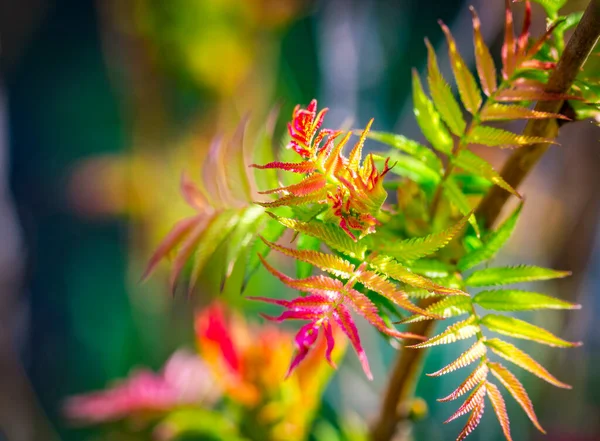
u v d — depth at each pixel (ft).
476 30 1.99
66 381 9.79
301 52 8.81
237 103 5.79
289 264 4.64
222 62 5.58
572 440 5.49
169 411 2.75
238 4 5.43
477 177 2.12
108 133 13.30
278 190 1.86
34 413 6.49
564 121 2.02
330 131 1.86
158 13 5.38
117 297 11.03
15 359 6.71
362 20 8.92
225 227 2.08
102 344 10.37
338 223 1.90
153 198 6.03
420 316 1.88
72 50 13.50
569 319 5.17
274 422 2.58
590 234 4.99
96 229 11.71
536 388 5.45
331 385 4.76
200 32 5.44
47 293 11.37
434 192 2.09
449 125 2.02
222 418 2.68
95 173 8.22
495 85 1.99
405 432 2.51
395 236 2.03
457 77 2.00
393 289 1.82
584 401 6.04
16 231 8.68
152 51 5.62
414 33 9.73
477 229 1.98
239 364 2.57
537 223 5.51
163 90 5.86
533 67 1.97
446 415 5.73
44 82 13.58
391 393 2.35
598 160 4.76
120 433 3.67
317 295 1.83
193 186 2.14
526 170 2.07
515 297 1.91
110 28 6.26
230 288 4.43
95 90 13.46
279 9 5.80
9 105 13.01
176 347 5.95
